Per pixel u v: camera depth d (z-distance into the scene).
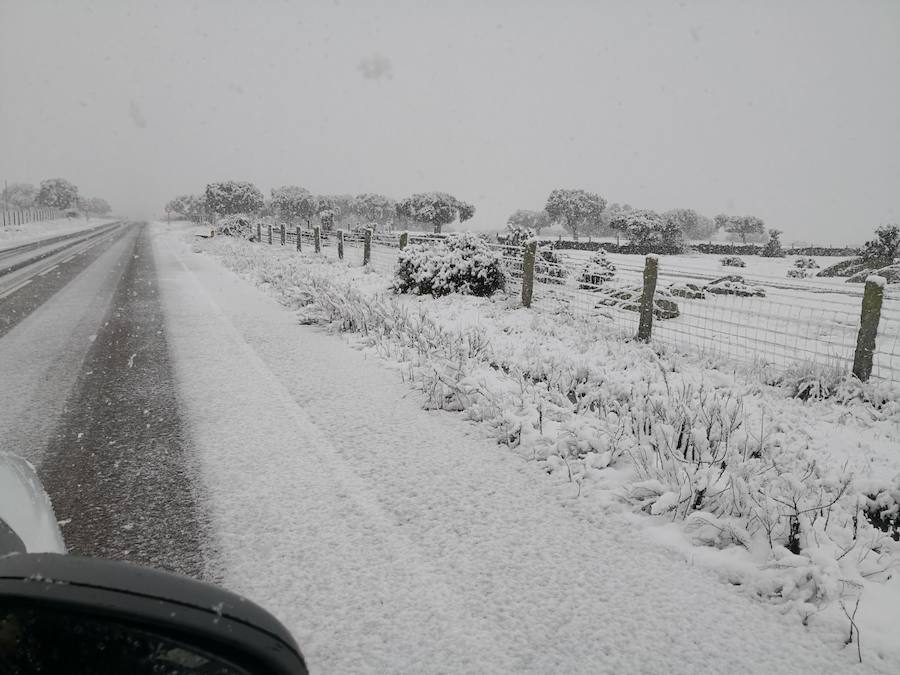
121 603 0.79
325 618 2.65
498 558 3.18
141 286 15.39
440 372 5.89
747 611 2.79
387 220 106.88
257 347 8.28
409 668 2.37
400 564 3.09
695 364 7.95
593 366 7.52
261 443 4.74
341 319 9.80
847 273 33.28
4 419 5.25
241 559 3.11
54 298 13.16
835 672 2.39
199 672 0.78
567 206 92.75
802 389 6.67
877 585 2.96
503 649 2.48
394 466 4.36
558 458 4.40
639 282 12.33
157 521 3.49
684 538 3.43
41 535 1.71
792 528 3.35
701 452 4.27
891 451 5.16
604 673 2.36
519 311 11.52
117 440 4.77
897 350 9.38
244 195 84.50
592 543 3.37
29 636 0.75
